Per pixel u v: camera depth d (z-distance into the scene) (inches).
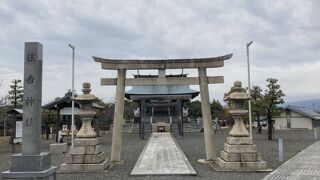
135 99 1916.8
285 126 2765.7
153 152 945.5
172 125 2289.6
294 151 947.3
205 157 827.4
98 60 740.7
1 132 1844.2
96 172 613.0
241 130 631.8
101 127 2105.1
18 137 922.1
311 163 706.2
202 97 744.3
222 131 2110.0
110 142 1370.6
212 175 569.3
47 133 1563.7
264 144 1183.6
